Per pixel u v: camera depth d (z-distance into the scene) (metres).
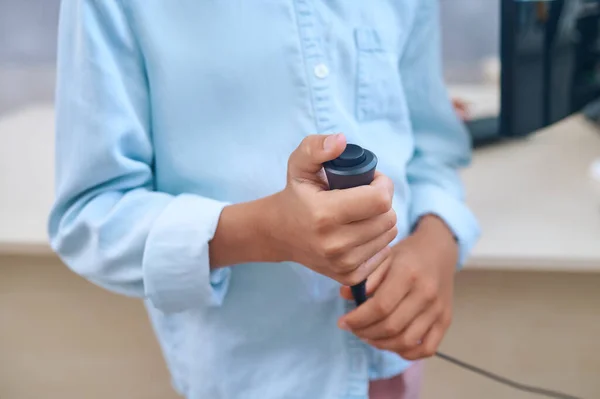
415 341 0.50
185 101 0.48
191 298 0.46
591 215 0.73
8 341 0.83
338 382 0.56
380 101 0.55
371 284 0.49
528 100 0.84
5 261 0.77
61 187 0.47
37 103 1.19
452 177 0.65
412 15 0.59
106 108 0.45
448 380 0.84
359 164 0.38
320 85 0.50
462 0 1.12
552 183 0.82
